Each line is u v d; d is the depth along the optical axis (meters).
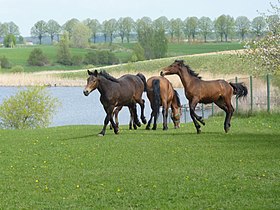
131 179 13.59
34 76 99.44
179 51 153.38
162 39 140.62
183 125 27.97
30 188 12.92
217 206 10.73
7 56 149.25
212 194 11.69
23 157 17.67
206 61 104.06
